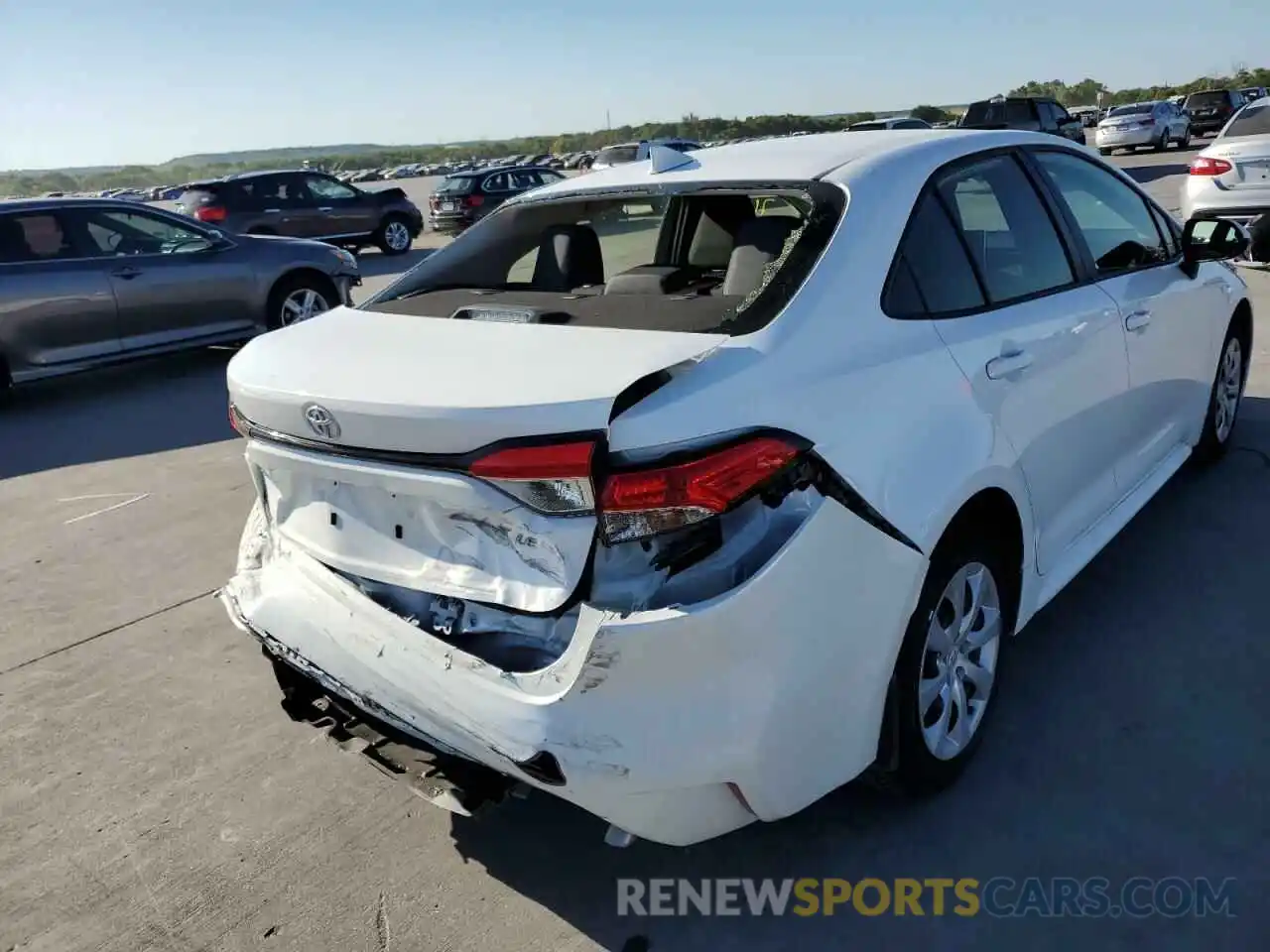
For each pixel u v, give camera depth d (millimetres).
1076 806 2648
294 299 9672
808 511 2125
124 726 3359
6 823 2889
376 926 2432
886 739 2479
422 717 2213
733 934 2342
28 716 3443
